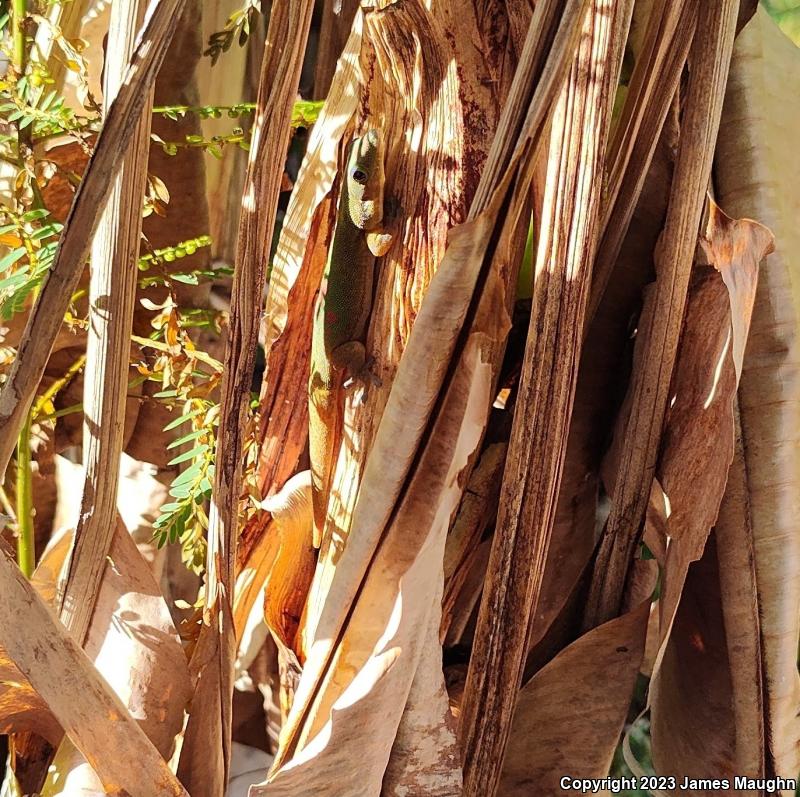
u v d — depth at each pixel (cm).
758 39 41
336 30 47
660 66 37
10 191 43
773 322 40
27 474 41
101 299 36
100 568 37
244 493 40
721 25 37
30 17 40
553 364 36
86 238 34
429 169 38
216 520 36
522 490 36
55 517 48
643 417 38
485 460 39
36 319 34
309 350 41
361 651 36
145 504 46
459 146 38
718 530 41
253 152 35
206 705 37
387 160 39
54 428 47
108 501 37
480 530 39
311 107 43
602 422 40
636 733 51
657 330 38
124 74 33
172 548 47
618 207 38
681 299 38
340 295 39
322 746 36
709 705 42
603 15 35
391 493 35
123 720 35
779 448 40
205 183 46
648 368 38
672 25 37
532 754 38
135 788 35
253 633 47
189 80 45
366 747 36
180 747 37
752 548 40
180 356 40
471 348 35
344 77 39
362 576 36
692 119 37
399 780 37
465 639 41
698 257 39
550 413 36
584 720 38
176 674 37
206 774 37
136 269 36
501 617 37
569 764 38
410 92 38
